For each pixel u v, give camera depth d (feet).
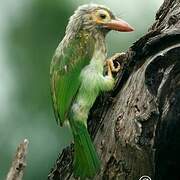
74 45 48.42
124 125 43.21
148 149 42.70
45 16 69.41
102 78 46.42
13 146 71.15
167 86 42.98
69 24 49.16
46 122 70.28
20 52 70.49
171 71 42.98
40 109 70.33
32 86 70.33
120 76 44.68
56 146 69.92
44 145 70.08
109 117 44.42
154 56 43.32
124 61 44.70
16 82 70.79
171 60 43.06
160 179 43.70
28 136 70.54
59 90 47.73
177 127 42.88
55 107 47.80
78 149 45.70
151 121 42.68
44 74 69.97
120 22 48.96
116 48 70.13
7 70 70.74
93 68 47.88
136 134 42.78
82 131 46.11
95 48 48.47
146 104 42.91
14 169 43.50
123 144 43.16
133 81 43.80
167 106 42.88
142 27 71.77
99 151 44.73
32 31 69.92
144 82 43.19
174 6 45.62
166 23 45.19
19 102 70.74
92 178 45.01
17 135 70.85
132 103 43.37
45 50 69.62
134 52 44.11
